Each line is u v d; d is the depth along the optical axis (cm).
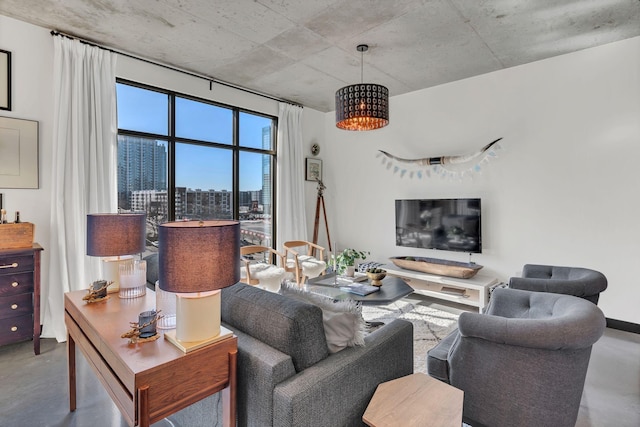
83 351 164
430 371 188
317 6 268
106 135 334
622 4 261
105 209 333
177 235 120
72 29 306
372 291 294
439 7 268
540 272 295
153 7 271
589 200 340
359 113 291
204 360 128
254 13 279
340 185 567
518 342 152
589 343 144
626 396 215
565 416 156
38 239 303
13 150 291
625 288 322
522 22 289
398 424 127
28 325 264
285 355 133
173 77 393
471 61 371
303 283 415
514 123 386
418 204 454
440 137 447
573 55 347
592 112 337
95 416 195
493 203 402
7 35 287
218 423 152
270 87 458
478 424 174
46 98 306
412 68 391
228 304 164
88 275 319
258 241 497
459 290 390
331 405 134
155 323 141
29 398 211
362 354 151
